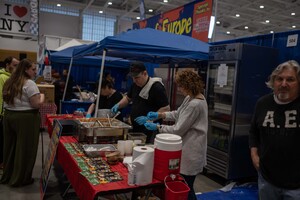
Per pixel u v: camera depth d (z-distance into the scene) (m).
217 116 3.61
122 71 8.40
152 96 2.65
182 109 2.02
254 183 3.42
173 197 1.36
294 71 1.51
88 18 12.56
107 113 2.90
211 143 3.67
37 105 2.82
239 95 3.25
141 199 1.76
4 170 3.00
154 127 2.10
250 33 13.67
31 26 10.62
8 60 3.35
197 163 1.96
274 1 8.75
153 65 6.30
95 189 1.35
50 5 11.88
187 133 1.96
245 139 3.37
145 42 3.15
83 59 7.29
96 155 1.84
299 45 3.18
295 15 10.16
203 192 3.17
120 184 1.43
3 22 10.24
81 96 5.73
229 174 3.33
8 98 2.73
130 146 1.87
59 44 9.23
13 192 2.81
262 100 1.73
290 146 1.52
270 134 1.60
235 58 3.20
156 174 1.49
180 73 2.01
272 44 3.52
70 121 2.41
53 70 7.82
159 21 6.34
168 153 1.46
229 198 3.00
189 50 3.43
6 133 2.90
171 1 9.75
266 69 3.36
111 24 13.07
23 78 2.75
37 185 3.00
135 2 10.46
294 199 1.53
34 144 2.93
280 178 1.57
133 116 2.77
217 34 13.62
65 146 2.04
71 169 1.79
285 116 1.55
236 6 9.34
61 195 2.77
